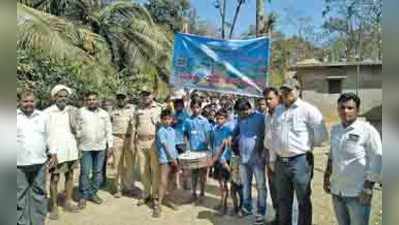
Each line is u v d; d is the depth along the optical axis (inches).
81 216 249.1
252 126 231.9
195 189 280.7
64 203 263.1
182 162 257.4
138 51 708.0
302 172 190.2
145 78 679.7
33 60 401.4
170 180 277.9
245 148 233.8
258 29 420.5
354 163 156.2
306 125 189.6
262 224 229.8
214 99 503.5
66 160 244.1
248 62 276.8
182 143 277.3
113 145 290.0
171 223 239.5
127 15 720.3
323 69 1022.4
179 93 325.1
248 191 241.6
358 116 164.2
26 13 430.0
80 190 262.2
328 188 173.8
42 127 203.6
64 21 514.3
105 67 587.2
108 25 701.3
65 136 243.4
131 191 296.7
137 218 248.1
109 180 326.3
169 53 723.4
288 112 192.4
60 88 245.0
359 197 155.6
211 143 273.1
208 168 278.4
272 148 202.8
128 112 293.1
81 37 537.0
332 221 232.8
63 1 656.4
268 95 209.6
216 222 239.9
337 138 161.3
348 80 1006.4
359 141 154.9
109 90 532.4
